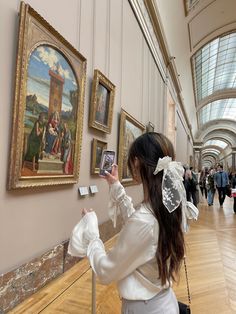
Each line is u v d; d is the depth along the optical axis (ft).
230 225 30.66
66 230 12.60
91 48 14.87
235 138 159.74
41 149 10.43
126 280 4.54
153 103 33.06
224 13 51.93
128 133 21.89
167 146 4.81
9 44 8.78
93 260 4.71
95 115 15.20
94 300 6.63
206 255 18.57
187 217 4.95
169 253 4.33
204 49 65.26
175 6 37.99
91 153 15.39
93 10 14.99
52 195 11.43
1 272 8.54
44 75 10.48
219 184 48.16
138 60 25.26
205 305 11.32
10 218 8.96
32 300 9.49
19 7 9.15
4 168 8.69
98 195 16.40
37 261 10.19
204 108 123.85
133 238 4.25
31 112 9.80
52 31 10.58
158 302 4.52
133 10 23.02
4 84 8.61
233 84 99.86
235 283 13.74
